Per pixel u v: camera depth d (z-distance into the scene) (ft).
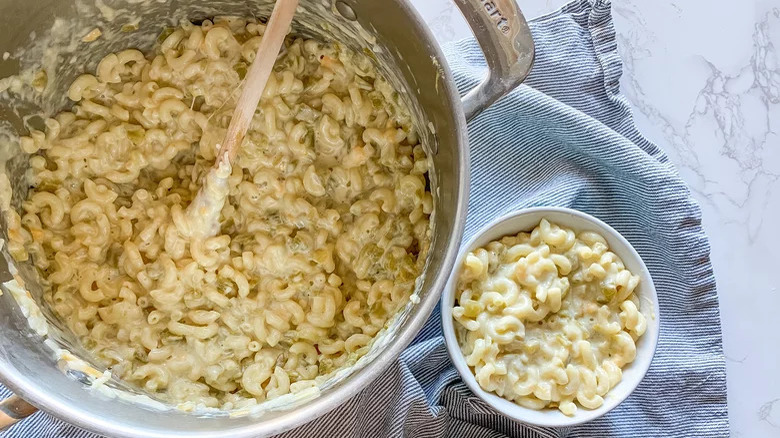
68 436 1.32
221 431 1.03
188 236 1.25
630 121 1.51
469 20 1.04
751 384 1.51
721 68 1.55
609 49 1.51
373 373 1.03
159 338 1.27
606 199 1.51
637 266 1.34
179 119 1.27
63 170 1.25
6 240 1.20
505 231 1.36
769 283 1.53
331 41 1.27
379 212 1.29
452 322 1.31
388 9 1.07
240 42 1.29
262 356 1.26
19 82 1.18
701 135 1.54
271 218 1.29
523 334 1.29
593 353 1.30
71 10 1.16
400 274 1.26
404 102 1.25
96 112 1.26
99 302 1.26
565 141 1.47
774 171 1.54
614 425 1.45
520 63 1.08
